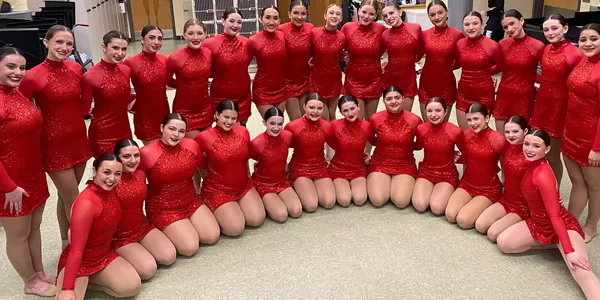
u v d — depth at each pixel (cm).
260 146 339
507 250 298
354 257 301
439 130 348
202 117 363
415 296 265
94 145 318
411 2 890
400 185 360
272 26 376
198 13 768
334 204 363
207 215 320
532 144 275
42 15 582
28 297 274
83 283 256
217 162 325
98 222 253
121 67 315
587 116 287
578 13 514
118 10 1087
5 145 242
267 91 395
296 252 308
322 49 397
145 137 349
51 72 272
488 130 329
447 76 394
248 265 296
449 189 350
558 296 263
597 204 304
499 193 336
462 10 706
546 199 272
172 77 351
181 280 284
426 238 320
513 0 729
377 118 365
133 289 266
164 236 301
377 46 396
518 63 348
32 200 256
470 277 280
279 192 352
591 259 295
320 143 358
